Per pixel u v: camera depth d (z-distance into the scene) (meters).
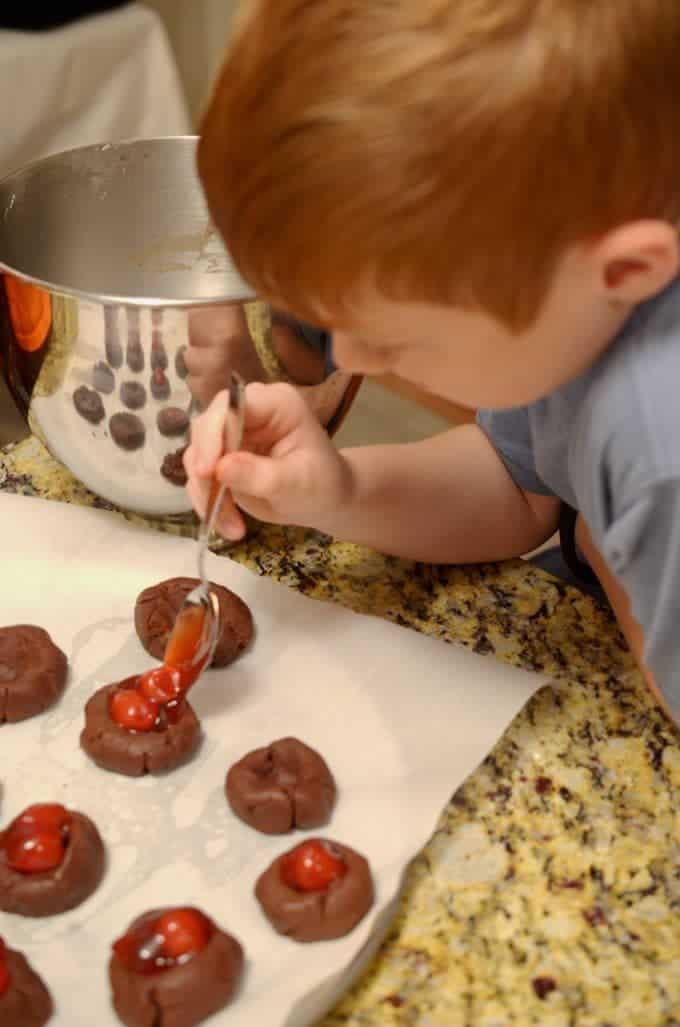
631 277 0.62
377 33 0.55
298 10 0.56
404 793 0.76
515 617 0.92
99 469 0.95
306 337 0.89
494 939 0.68
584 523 0.98
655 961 0.66
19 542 0.95
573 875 0.71
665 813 0.75
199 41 2.49
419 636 0.87
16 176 0.96
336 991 0.63
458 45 0.54
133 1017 0.63
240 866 0.72
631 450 0.68
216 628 0.83
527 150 0.55
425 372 0.68
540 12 0.54
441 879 0.71
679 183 0.60
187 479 0.93
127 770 0.78
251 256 0.61
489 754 0.79
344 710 0.82
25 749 0.80
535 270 0.59
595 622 0.91
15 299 0.88
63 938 0.68
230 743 0.80
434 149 0.55
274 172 0.57
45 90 1.92
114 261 1.07
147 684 0.80
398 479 0.94
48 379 0.91
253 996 0.64
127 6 2.01
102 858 0.72
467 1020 0.63
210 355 0.87
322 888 0.68
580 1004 0.64
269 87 0.56
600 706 0.83
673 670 0.74
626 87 0.55
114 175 1.03
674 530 0.68
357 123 0.55
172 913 0.65
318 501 0.89
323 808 0.74
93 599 0.91
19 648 0.84
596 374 0.71
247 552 0.98
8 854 0.70
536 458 0.91
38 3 1.88
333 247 0.58
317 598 0.94
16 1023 0.62
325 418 0.97
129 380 0.88
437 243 0.57
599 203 0.58
